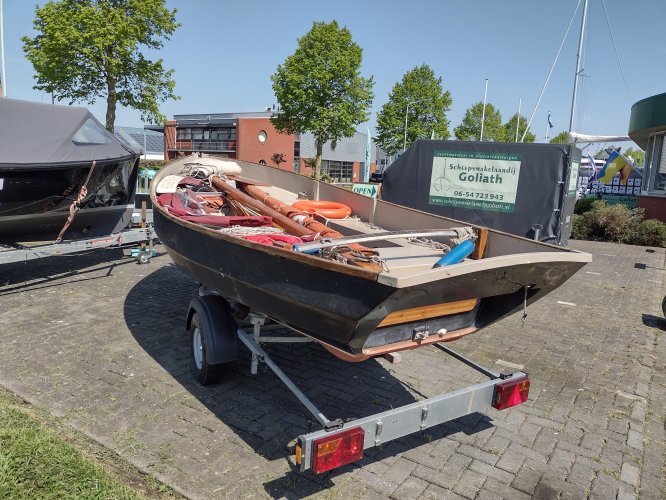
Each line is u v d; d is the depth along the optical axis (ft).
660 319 23.20
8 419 11.82
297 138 188.44
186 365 15.93
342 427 9.22
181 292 24.23
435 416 10.43
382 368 16.46
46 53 63.05
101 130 27.35
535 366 17.21
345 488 10.33
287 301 10.78
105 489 9.46
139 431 12.01
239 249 11.84
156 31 69.41
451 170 33.58
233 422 12.65
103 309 21.35
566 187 30.27
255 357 13.99
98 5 64.59
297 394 10.89
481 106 189.47
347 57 109.60
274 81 113.09
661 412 14.16
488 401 11.42
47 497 9.06
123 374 15.11
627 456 11.89
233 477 10.46
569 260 10.00
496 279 9.88
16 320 19.66
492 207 32.37
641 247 46.75
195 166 23.04
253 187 20.76
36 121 24.39
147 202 34.42
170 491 9.92
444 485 10.59
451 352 13.80
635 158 236.84
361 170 231.30
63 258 31.27
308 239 12.58
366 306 9.05
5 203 23.70
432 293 9.55
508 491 10.46
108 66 65.00
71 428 11.96
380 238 11.32
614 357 18.28
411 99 148.25
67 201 25.71
